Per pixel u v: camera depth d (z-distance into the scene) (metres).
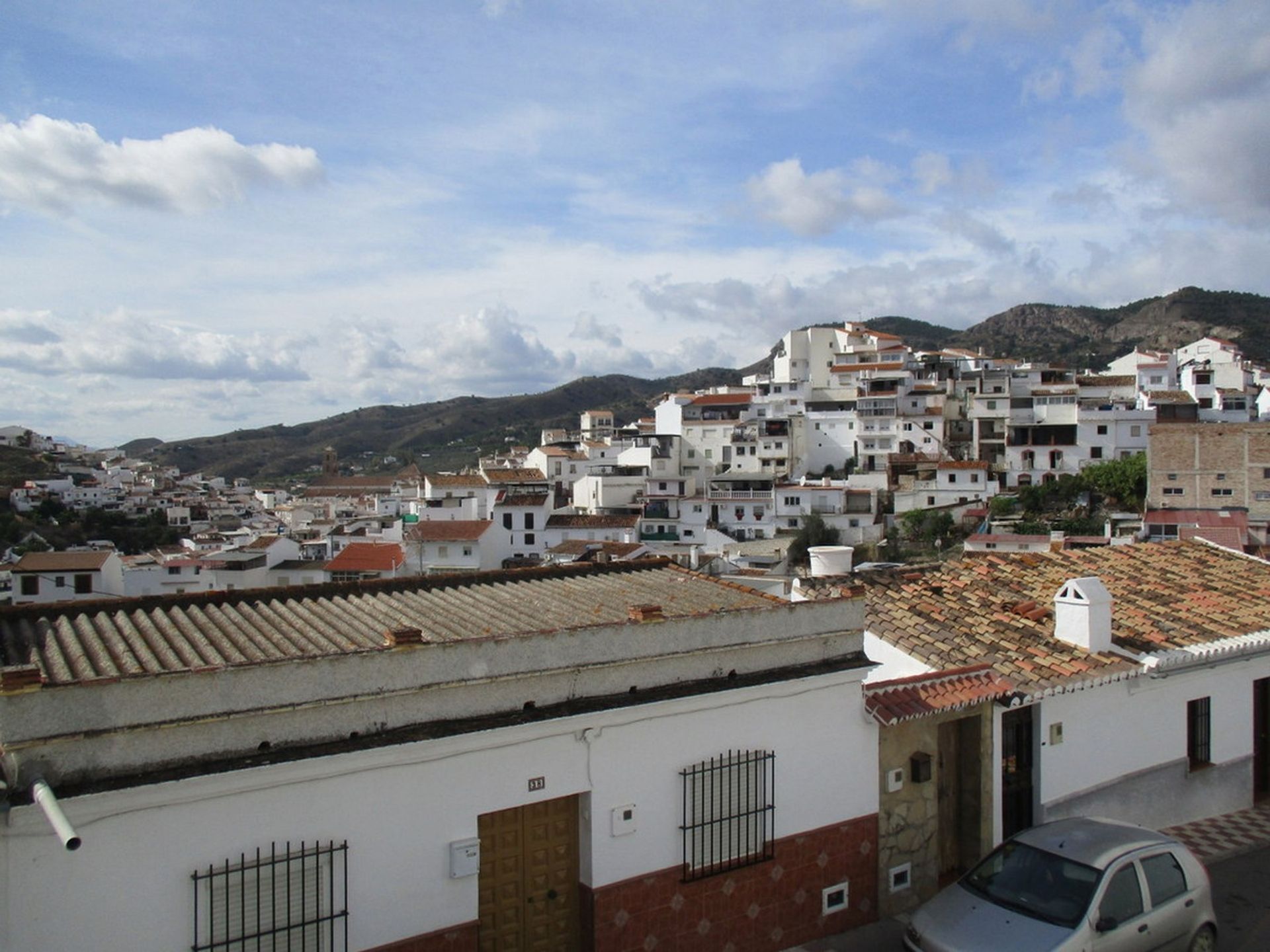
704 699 11.03
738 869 11.42
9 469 135.88
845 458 90.88
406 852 9.17
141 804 7.82
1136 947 10.10
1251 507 60.00
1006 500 73.94
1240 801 16.73
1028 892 10.45
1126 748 15.12
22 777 7.41
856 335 105.00
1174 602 18.06
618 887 10.55
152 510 122.31
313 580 67.31
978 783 13.62
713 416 98.88
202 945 8.16
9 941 7.32
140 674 7.90
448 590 13.29
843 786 12.40
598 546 68.25
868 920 12.62
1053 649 15.07
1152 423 73.25
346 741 8.84
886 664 15.42
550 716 9.91
